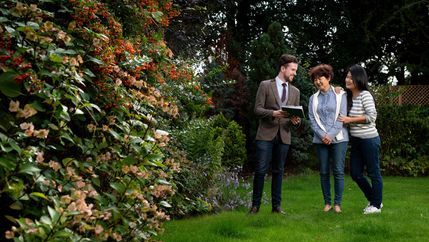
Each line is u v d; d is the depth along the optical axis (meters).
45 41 2.11
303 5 16.97
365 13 16.25
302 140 11.24
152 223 2.52
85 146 2.39
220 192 6.38
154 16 3.54
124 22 3.52
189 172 5.59
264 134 5.46
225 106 11.56
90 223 2.17
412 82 16.55
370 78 17.05
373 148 5.43
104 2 3.29
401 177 10.76
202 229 4.58
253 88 11.41
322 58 17.25
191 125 6.21
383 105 11.41
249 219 5.06
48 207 1.79
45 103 2.22
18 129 1.98
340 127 5.51
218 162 6.27
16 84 1.98
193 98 6.05
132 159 2.47
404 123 11.12
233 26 17.36
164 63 3.82
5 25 2.14
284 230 4.62
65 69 2.21
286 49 11.65
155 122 2.69
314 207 6.19
